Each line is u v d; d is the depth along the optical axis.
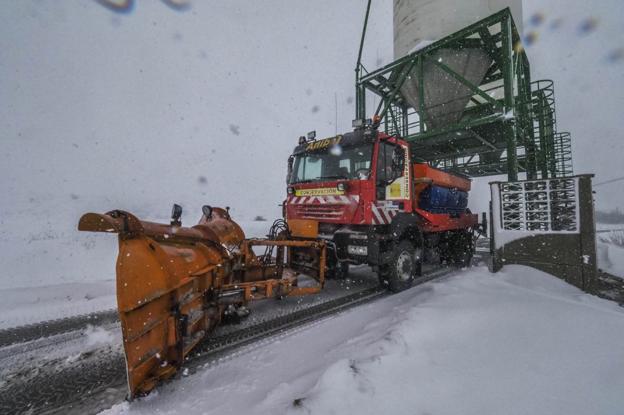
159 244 2.27
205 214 4.00
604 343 2.22
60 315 3.91
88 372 2.53
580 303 3.37
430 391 1.74
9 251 7.78
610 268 6.12
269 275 4.07
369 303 4.21
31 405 2.07
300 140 6.08
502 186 5.41
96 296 4.73
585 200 4.56
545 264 4.86
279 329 3.23
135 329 1.88
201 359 2.56
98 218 1.88
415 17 9.37
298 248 5.05
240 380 2.21
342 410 1.59
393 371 1.95
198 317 2.51
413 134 9.30
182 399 2.00
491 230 5.56
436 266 7.51
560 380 1.79
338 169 5.14
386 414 1.56
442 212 6.98
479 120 7.93
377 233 4.68
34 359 2.75
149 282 1.93
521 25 9.25
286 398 1.80
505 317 2.73
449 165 14.16
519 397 1.65
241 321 3.48
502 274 5.05
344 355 2.27
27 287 4.89
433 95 9.46
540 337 2.34
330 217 4.96
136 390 1.92
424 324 2.62
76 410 2.00
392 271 4.86
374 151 4.70
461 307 3.02
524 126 8.99
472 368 1.97
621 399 1.59
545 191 4.96
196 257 2.61
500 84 10.30
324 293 4.81
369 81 10.62
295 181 5.89
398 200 5.25
